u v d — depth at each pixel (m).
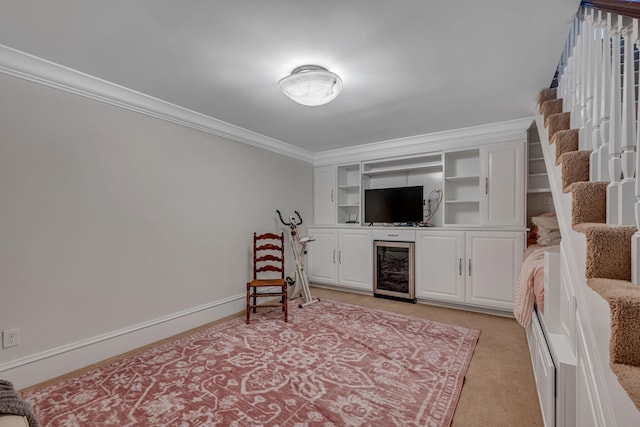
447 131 3.72
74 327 2.25
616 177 1.08
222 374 2.12
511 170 3.40
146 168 2.73
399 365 2.24
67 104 2.23
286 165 4.44
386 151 4.29
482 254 3.48
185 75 2.26
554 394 1.39
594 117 1.33
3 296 1.93
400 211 4.24
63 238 2.20
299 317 3.35
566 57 1.96
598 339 0.97
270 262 4.10
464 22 1.64
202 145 3.23
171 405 1.78
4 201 1.94
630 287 0.83
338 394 1.88
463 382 2.03
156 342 2.72
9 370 1.94
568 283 1.45
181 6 1.51
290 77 2.08
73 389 1.95
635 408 0.69
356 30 1.71
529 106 2.89
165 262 2.87
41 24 1.66
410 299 3.93
